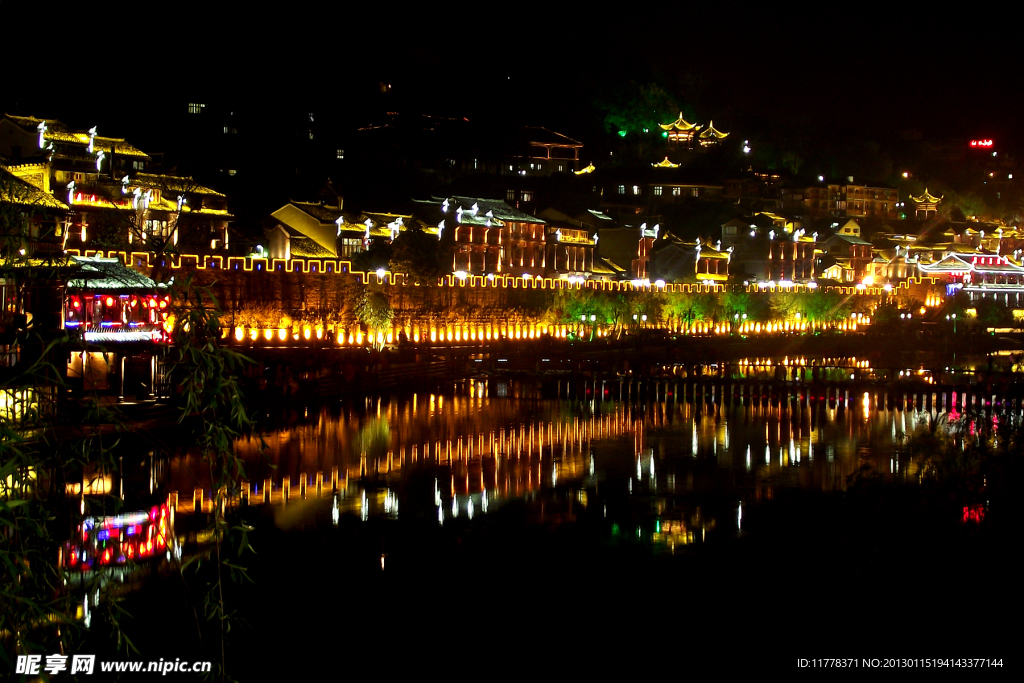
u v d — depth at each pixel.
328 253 117.81
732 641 32.19
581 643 32.41
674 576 39.06
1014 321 181.38
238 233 113.94
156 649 29.14
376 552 41.69
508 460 62.47
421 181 170.88
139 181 102.94
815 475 58.34
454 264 131.88
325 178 152.62
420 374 101.19
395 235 117.44
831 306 167.25
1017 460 41.41
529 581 38.47
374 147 180.25
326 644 31.78
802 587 36.66
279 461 59.88
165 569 35.53
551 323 127.06
